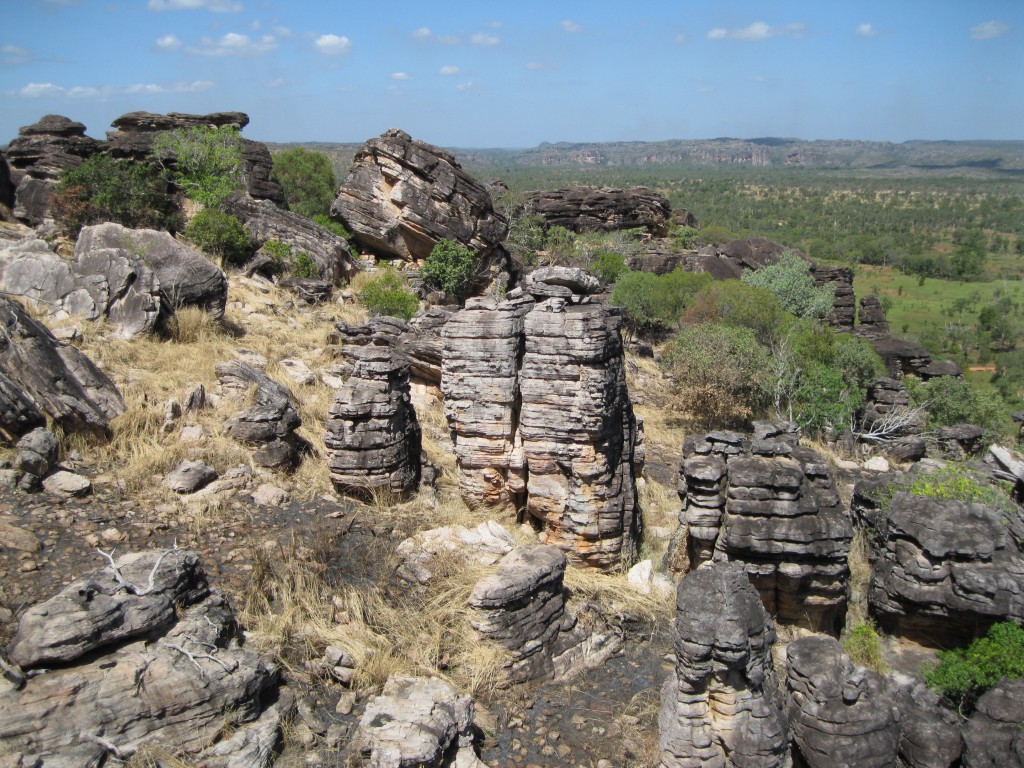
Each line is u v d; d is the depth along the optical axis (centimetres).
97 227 2042
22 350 1310
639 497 1584
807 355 2892
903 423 2588
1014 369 7219
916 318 10081
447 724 841
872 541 1287
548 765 902
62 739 734
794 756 827
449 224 3769
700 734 812
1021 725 843
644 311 3853
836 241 16500
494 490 1332
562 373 1202
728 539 1150
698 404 2555
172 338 1886
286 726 861
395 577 1152
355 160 3856
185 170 3422
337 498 1363
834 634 1216
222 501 1273
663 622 1179
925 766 837
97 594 841
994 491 1285
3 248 2066
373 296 2895
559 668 1070
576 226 6638
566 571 1237
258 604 1037
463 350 1283
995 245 16962
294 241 3262
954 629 1148
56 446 1233
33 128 3250
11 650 778
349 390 1346
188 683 805
